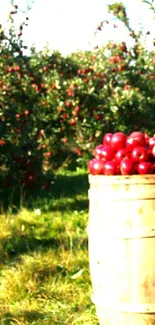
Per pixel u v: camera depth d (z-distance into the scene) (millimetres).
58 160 13531
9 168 10625
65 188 11719
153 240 4047
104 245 4176
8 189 10602
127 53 13641
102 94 12766
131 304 4121
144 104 12906
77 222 8047
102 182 4176
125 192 4070
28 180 10625
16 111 11648
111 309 4207
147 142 4430
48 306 4965
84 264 5902
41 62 13359
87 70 12898
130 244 4074
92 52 13852
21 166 10625
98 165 4328
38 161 10805
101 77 12891
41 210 9211
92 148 12820
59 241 6949
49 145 13289
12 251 6605
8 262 6121
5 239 6988
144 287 4078
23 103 12594
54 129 13117
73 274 5676
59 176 13562
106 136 4535
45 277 5520
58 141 13281
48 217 8523
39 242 6969
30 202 9945
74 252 6320
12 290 5238
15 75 12430
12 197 9750
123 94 12617
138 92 13164
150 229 4031
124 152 4250
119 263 4117
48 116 12969
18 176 10633
